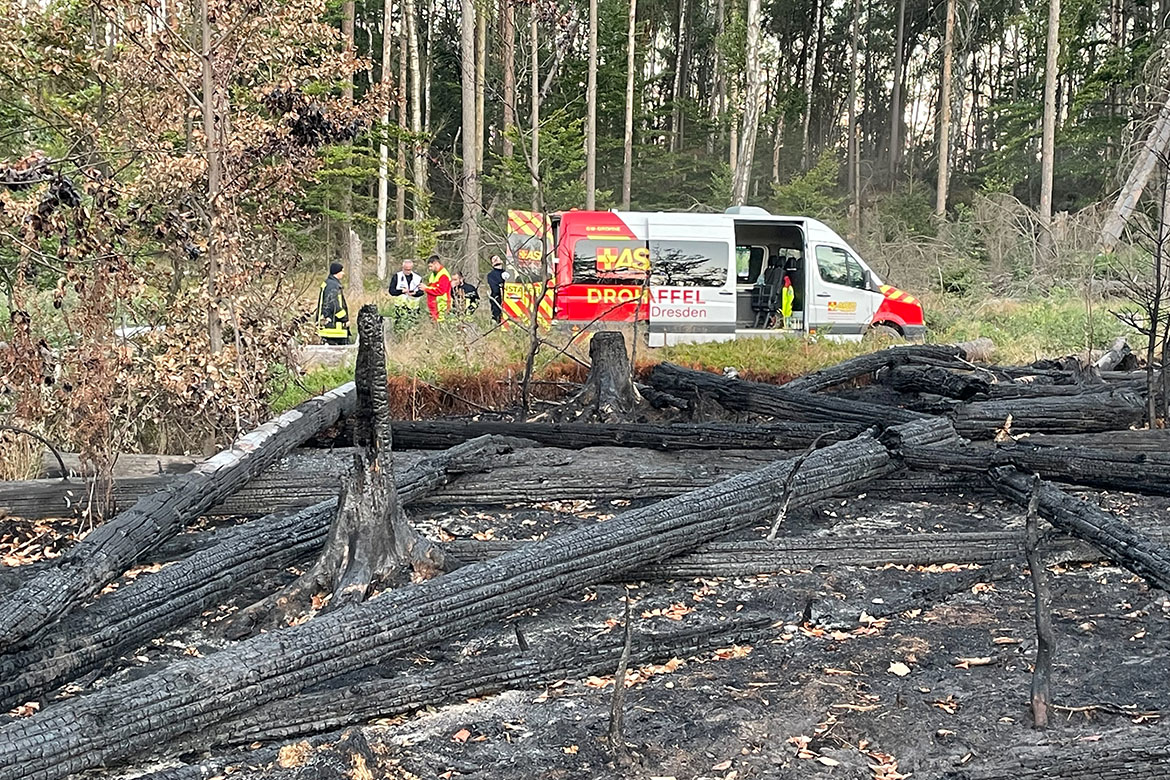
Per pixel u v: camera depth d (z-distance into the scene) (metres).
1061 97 40.78
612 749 3.94
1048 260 22.47
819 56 51.44
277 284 8.95
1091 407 9.38
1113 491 7.77
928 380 10.48
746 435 8.41
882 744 4.03
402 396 10.61
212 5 8.19
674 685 4.61
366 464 5.52
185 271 9.04
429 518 7.38
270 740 4.10
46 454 8.03
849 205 38.81
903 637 5.22
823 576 6.09
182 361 7.80
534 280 14.15
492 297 14.77
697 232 16.72
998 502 7.70
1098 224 23.36
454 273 19.22
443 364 11.43
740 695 4.48
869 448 7.54
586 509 7.66
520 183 22.33
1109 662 4.86
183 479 6.27
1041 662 4.31
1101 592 5.87
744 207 17.70
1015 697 4.45
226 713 4.03
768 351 13.14
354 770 3.81
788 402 10.04
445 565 5.71
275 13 8.36
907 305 17.64
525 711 4.36
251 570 5.61
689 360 12.41
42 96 9.53
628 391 10.44
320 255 23.97
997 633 5.26
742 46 36.28
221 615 5.42
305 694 4.31
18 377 7.00
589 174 27.23
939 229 27.91
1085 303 17.19
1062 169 34.97
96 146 8.89
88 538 5.22
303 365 9.62
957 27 47.09
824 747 4.00
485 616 5.11
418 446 8.62
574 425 8.60
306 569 5.96
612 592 5.91
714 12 46.25
